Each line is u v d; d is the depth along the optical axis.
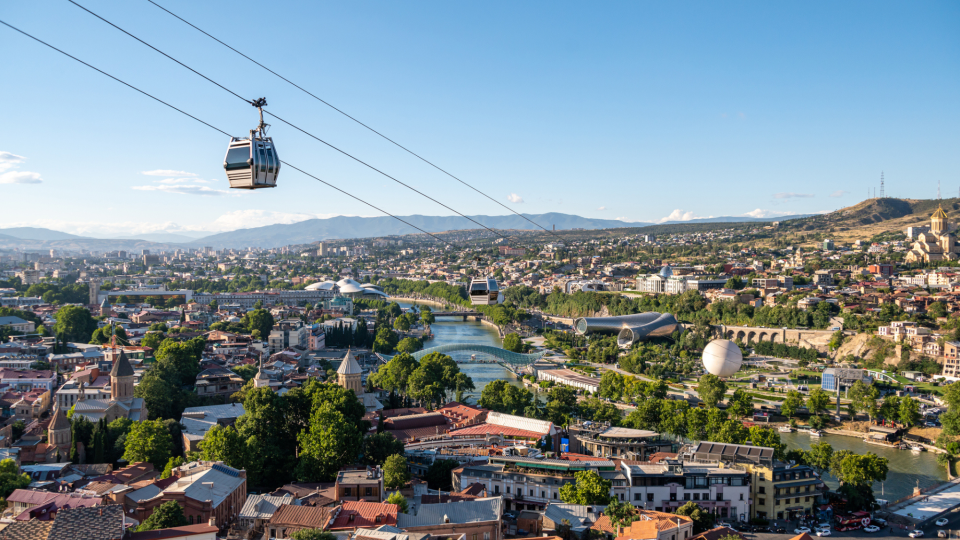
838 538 194.88
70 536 117.94
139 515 161.88
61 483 182.38
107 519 122.56
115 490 164.50
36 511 144.75
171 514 149.12
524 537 178.75
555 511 186.00
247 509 163.25
